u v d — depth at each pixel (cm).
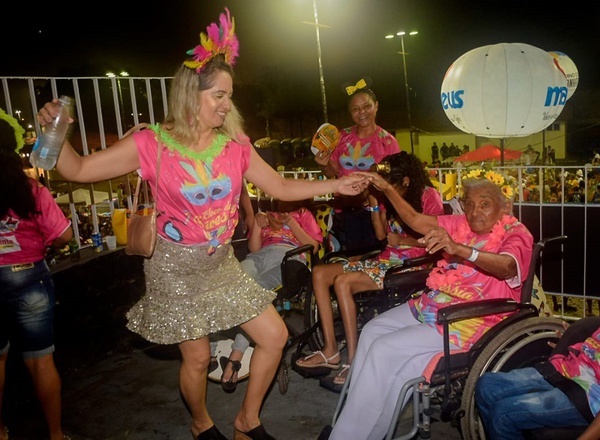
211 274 263
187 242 253
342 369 369
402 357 289
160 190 246
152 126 246
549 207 467
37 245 299
